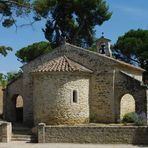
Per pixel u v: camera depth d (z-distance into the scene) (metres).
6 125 27.59
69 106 31.12
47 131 27.05
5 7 32.47
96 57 33.41
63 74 31.19
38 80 31.95
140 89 31.56
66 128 26.84
